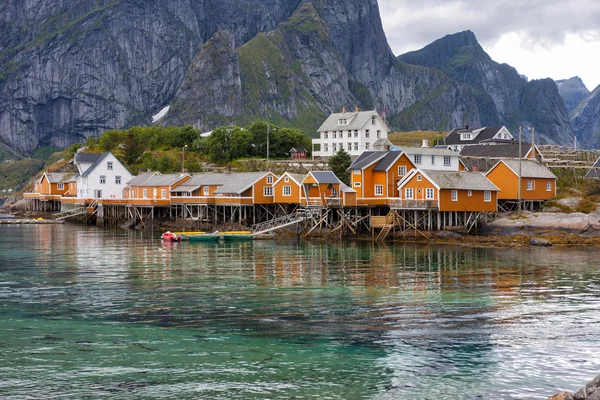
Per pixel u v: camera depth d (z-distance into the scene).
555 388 30.31
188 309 45.22
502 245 82.62
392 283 55.31
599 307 45.75
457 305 46.38
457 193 89.50
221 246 85.94
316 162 146.62
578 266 64.75
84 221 138.62
